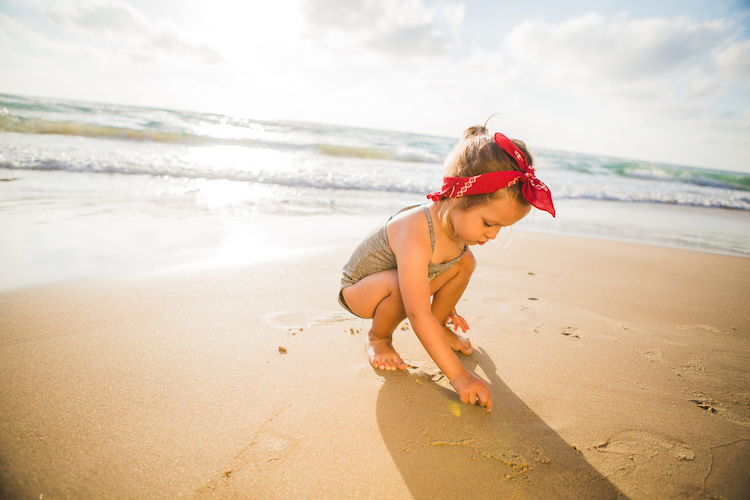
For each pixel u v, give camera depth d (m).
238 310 2.17
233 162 8.05
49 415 1.29
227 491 1.06
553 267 3.40
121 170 6.31
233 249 3.22
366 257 1.82
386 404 1.46
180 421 1.30
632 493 1.11
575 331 2.17
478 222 1.46
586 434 1.36
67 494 1.02
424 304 1.56
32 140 7.85
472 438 1.31
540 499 1.08
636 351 1.98
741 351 2.04
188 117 16.33
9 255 2.71
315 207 5.23
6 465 1.09
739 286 3.23
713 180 14.80
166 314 2.06
